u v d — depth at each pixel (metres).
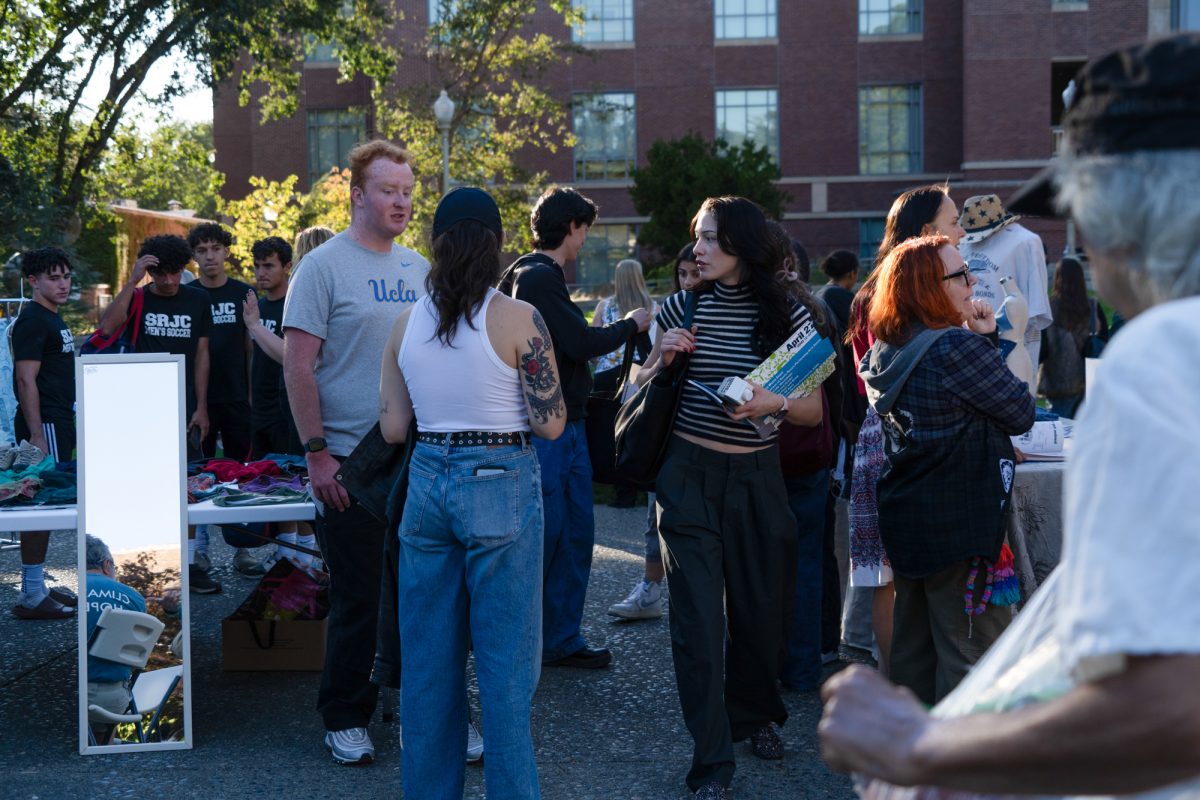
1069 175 1.07
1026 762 0.97
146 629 4.01
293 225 23.62
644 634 5.44
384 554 3.35
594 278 38.09
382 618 3.35
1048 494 4.11
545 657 4.95
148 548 4.01
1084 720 0.93
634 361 5.07
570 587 4.93
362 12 28.41
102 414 3.97
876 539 4.23
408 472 3.24
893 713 1.08
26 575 5.76
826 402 4.14
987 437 3.35
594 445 4.97
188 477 4.37
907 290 3.39
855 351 4.26
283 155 37.78
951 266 3.39
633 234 37.97
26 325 6.44
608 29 37.91
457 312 3.05
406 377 3.15
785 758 3.92
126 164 25.95
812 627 4.61
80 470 3.95
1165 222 0.99
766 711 3.87
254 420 7.06
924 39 37.53
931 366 3.33
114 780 3.75
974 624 3.46
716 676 3.53
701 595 3.53
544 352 3.08
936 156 37.62
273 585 4.96
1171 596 0.88
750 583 3.70
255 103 37.66
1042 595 1.18
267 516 4.02
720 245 3.68
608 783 3.75
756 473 3.67
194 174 68.25
